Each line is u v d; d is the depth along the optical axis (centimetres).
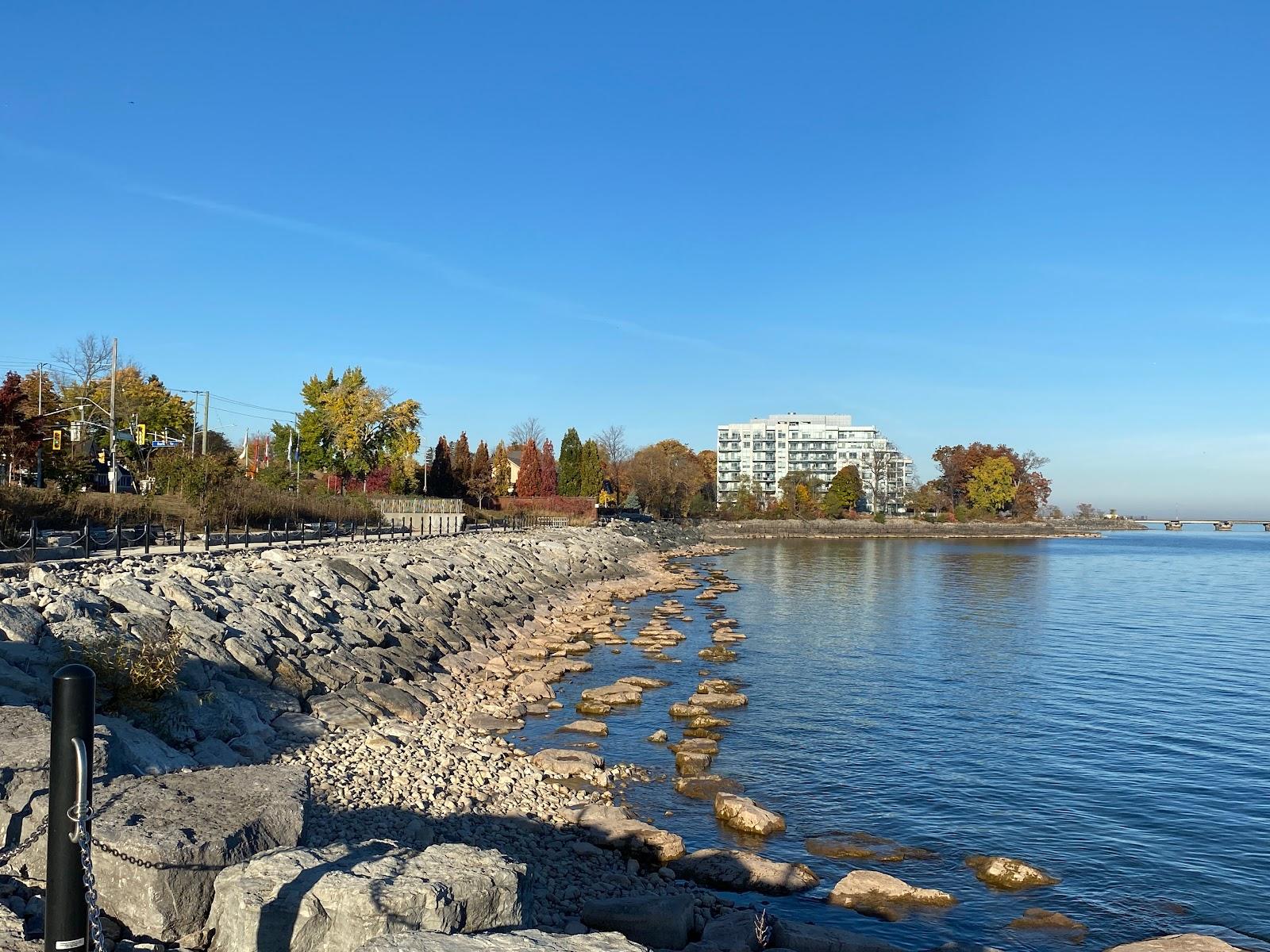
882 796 1952
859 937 1227
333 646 2388
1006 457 17212
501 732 2241
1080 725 2564
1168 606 5550
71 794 524
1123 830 1786
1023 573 8088
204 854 778
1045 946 1315
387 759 1770
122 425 6988
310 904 714
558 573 5719
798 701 2789
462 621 3391
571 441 12212
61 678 526
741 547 11469
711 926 1231
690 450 17938
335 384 9662
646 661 3412
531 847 1478
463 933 719
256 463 9912
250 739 1655
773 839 1689
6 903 746
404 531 6475
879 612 5088
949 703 2814
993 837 1741
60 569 2308
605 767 2022
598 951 682
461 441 10706
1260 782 2084
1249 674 3331
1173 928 1392
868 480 17088
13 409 4359
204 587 2280
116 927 754
